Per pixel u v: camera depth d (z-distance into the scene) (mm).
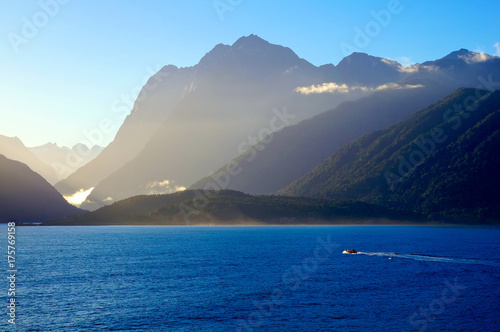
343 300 72812
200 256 133000
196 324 60562
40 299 73000
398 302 71625
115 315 64188
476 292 78375
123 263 116438
